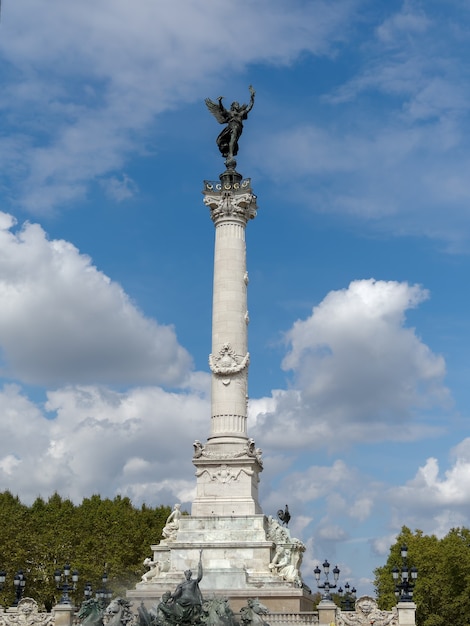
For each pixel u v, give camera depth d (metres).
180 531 53.75
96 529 92.12
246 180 61.34
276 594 49.84
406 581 50.75
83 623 44.47
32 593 78.38
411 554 83.19
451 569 78.69
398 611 49.88
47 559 82.44
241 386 57.84
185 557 52.62
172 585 51.00
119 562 87.00
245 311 59.78
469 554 80.44
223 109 64.50
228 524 53.62
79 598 80.44
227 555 52.28
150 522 97.56
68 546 85.50
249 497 54.78
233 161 63.09
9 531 79.62
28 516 90.56
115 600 44.38
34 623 52.09
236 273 59.81
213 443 56.34
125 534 91.81
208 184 61.84
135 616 46.78
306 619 48.41
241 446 56.22
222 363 57.78
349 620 50.19
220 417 57.06
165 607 40.19
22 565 78.12
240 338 58.72
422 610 79.19
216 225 61.12
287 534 56.44
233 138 63.72
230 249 60.19
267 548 52.19
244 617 41.03
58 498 107.94
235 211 60.78
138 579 87.50
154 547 54.12
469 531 87.12
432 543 86.19
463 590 78.12
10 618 52.28
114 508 101.62
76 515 98.31
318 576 54.22
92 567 82.88
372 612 50.38
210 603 40.97
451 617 78.12
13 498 104.38
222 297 59.31
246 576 50.84
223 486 55.12
